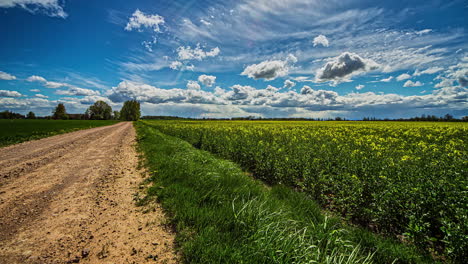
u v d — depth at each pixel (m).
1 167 9.00
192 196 4.92
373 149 9.04
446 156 6.86
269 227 3.25
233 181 5.99
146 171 8.02
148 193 5.64
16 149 14.05
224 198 4.79
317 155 7.81
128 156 11.34
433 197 3.93
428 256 3.43
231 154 10.65
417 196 3.99
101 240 3.57
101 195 5.68
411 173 5.20
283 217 3.75
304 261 2.61
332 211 5.15
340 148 9.25
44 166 9.14
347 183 5.27
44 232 3.84
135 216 4.43
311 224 3.85
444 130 18.23
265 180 7.84
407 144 11.40
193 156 9.09
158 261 2.99
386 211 4.02
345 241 3.18
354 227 4.29
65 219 4.34
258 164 8.18
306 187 5.97
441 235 3.94
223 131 18.38
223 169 7.10
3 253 3.21
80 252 3.25
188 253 3.01
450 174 4.77
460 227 3.24
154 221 4.18
